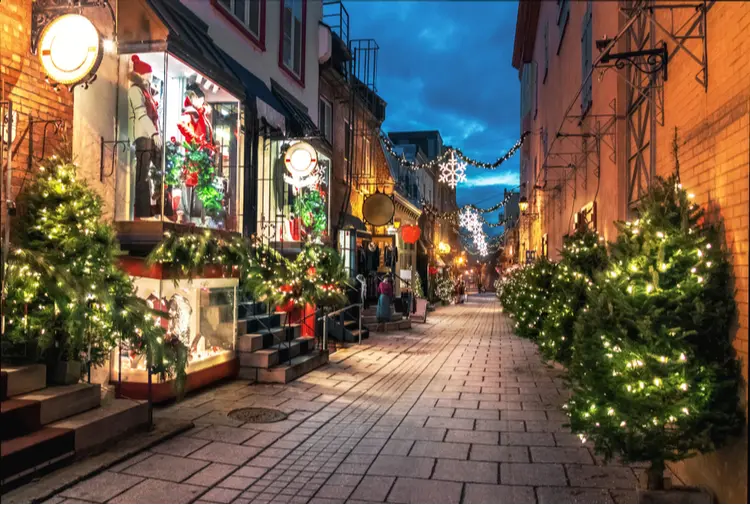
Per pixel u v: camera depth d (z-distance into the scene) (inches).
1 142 216.2
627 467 211.0
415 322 856.9
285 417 279.9
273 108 442.9
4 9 230.8
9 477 177.2
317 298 437.1
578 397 187.5
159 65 309.6
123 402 242.7
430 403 314.8
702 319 163.5
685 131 202.2
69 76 233.6
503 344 593.0
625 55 226.8
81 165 271.4
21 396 207.9
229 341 362.9
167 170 311.6
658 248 177.0
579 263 328.2
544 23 631.2
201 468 207.0
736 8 156.8
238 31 472.1
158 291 294.8
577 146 441.1
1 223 219.9
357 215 815.1
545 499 180.4
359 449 232.1
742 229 154.6
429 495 183.8
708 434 154.1
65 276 220.2
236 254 358.6
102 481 192.1
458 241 2098.9
